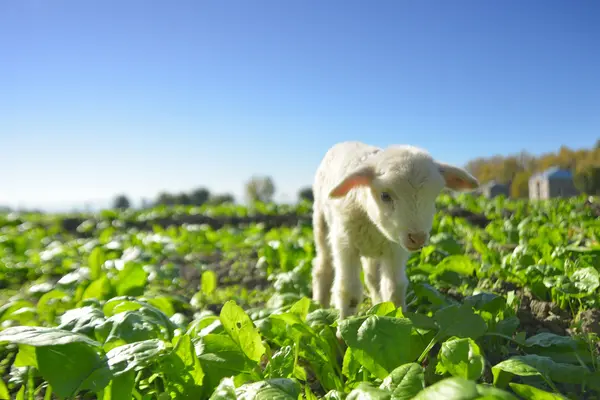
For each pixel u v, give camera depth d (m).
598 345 0.77
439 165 0.93
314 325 0.79
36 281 1.75
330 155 1.13
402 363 0.60
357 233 0.95
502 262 1.25
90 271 1.41
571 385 0.66
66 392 0.54
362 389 0.50
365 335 0.62
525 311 0.97
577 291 0.93
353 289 0.94
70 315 0.77
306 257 1.60
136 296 1.12
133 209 4.48
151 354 0.59
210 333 0.70
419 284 0.99
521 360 0.64
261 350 0.66
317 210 1.18
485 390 0.42
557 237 1.43
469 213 3.00
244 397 0.51
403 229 0.82
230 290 1.48
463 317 0.69
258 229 2.82
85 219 3.74
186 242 2.40
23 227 3.47
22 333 0.56
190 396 0.62
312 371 0.77
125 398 0.57
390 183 0.83
